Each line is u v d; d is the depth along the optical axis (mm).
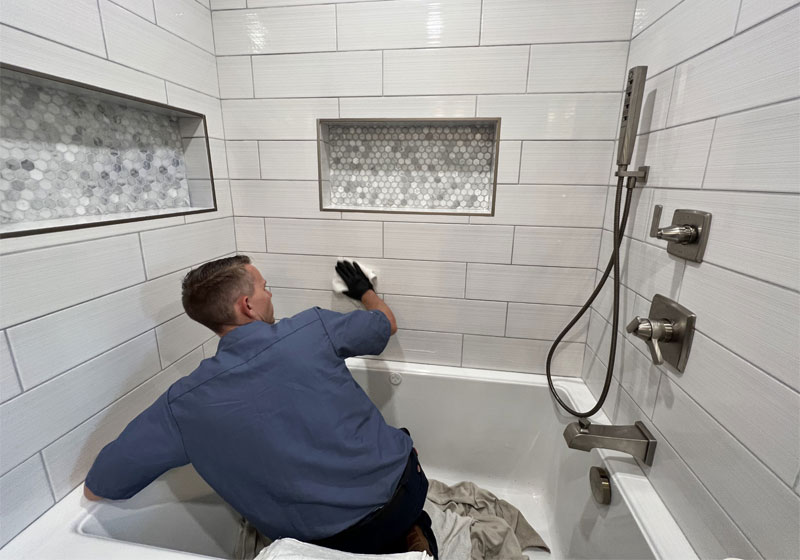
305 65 1268
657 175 927
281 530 862
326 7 1207
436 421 1508
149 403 1081
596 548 994
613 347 1009
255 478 805
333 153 1412
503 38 1154
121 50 934
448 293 1419
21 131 792
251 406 782
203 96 1252
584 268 1309
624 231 1115
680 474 796
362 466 867
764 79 596
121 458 760
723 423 672
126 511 877
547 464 1411
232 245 1462
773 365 569
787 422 541
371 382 1512
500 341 1441
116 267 943
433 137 1345
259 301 926
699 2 775
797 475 521
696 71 781
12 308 715
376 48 1217
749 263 622
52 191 863
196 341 1273
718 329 693
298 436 815
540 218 1283
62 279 807
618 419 1107
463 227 1336
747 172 631
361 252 1428
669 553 742
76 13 816
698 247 748
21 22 712
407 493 926
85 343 872
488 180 1350
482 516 1292
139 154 1104
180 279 1182
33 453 771
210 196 1316
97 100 957
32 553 726
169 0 1082
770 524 565
